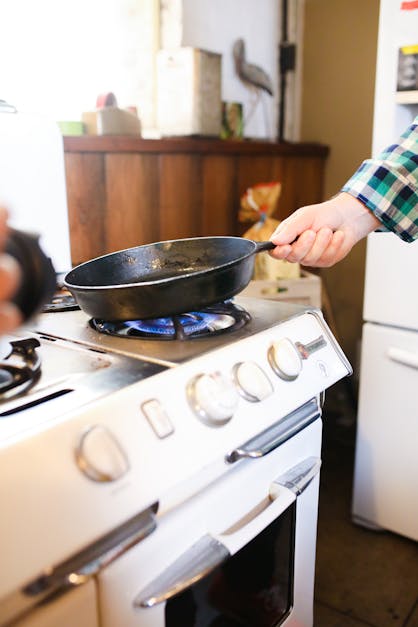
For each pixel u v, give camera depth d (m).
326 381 0.77
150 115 1.64
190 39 1.60
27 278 0.46
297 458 0.77
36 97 1.42
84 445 0.48
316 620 1.14
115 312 0.71
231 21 1.73
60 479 0.46
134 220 1.46
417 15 1.12
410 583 1.25
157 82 1.57
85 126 1.40
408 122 1.23
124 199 1.43
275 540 0.76
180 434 0.56
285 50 1.94
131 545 0.52
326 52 1.94
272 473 0.73
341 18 1.87
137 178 1.44
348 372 0.82
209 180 1.63
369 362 1.33
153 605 0.54
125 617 0.54
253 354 0.69
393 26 1.15
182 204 1.57
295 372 0.71
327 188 2.04
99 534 0.47
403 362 1.25
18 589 0.42
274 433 0.70
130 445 0.52
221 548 0.60
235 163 1.70
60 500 0.46
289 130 2.04
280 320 0.79
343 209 0.91
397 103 1.18
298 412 0.75
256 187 1.57
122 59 1.57
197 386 0.59
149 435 0.54
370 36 1.81
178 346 0.68
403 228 0.95
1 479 0.43
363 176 0.93
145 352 0.67
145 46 1.59
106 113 1.36
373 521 1.41
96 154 1.34
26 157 1.04
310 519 0.83
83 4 1.47
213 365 0.64
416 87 1.13
